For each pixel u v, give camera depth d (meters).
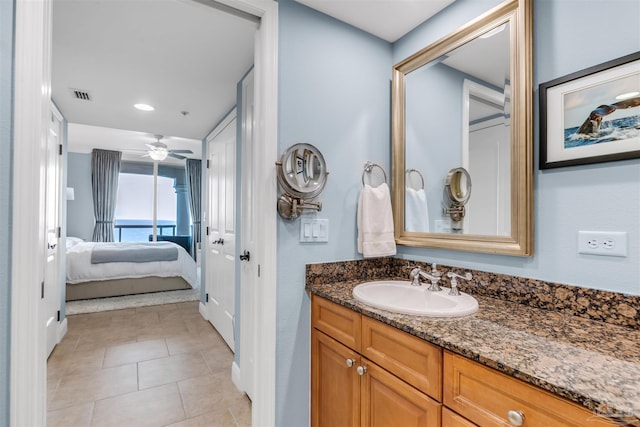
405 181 1.82
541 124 1.22
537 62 1.25
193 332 3.14
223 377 2.29
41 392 1.03
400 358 1.08
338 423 1.37
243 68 2.11
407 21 1.72
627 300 1.00
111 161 6.11
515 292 1.30
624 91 1.02
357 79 1.76
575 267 1.13
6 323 0.97
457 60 1.54
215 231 3.29
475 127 1.46
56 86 2.36
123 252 4.46
